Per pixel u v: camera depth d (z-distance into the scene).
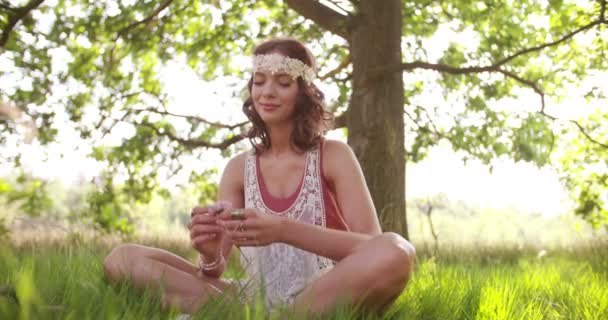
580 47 8.04
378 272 2.48
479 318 2.90
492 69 6.57
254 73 3.14
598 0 6.33
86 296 2.21
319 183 3.09
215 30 8.28
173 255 2.94
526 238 9.45
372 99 6.57
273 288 2.96
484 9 8.01
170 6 7.98
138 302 2.45
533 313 3.19
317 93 3.21
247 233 2.62
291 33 8.07
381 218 6.02
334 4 6.89
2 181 5.64
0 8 6.52
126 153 8.43
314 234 2.65
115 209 8.31
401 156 6.61
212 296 2.43
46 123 7.29
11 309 1.83
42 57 7.26
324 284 2.51
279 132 3.14
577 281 4.55
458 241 9.11
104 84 8.32
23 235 6.66
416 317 2.88
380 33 6.67
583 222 9.17
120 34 7.59
